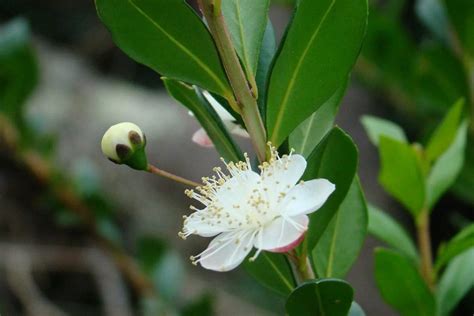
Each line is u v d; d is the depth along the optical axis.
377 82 0.41
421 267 0.28
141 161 0.24
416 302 0.27
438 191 0.28
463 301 0.45
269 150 0.24
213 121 0.25
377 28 0.38
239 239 0.23
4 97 0.42
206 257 0.23
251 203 0.23
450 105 0.37
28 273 0.55
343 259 0.26
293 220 0.23
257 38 0.24
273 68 0.24
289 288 0.25
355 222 0.26
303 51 0.23
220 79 0.24
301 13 0.23
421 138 0.42
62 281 0.58
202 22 0.23
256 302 0.56
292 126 0.24
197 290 0.57
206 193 0.24
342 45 0.23
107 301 0.53
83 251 0.57
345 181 0.24
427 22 0.37
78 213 0.43
